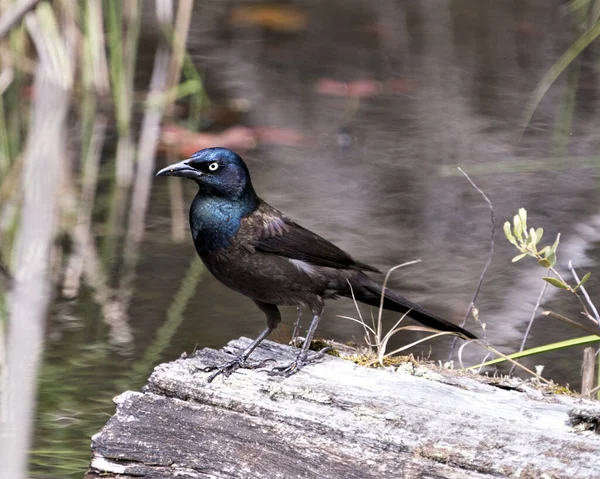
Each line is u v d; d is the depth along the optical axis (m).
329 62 19.98
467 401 6.50
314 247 7.78
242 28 21.83
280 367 7.08
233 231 7.67
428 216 13.12
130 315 10.54
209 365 7.04
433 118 17.06
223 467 6.39
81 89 17.78
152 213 13.59
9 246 12.38
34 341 9.84
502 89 18.48
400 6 23.88
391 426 6.23
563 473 5.73
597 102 17.84
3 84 16.38
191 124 16.84
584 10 21.36
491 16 22.91
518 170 14.76
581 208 13.44
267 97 18.09
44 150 15.70
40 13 17.44
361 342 9.88
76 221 13.23
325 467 6.20
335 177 14.39
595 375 8.95
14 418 8.30
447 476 5.94
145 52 19.89
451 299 10.88
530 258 12.02
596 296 10.94
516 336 10.02
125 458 6.55
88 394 8.80
